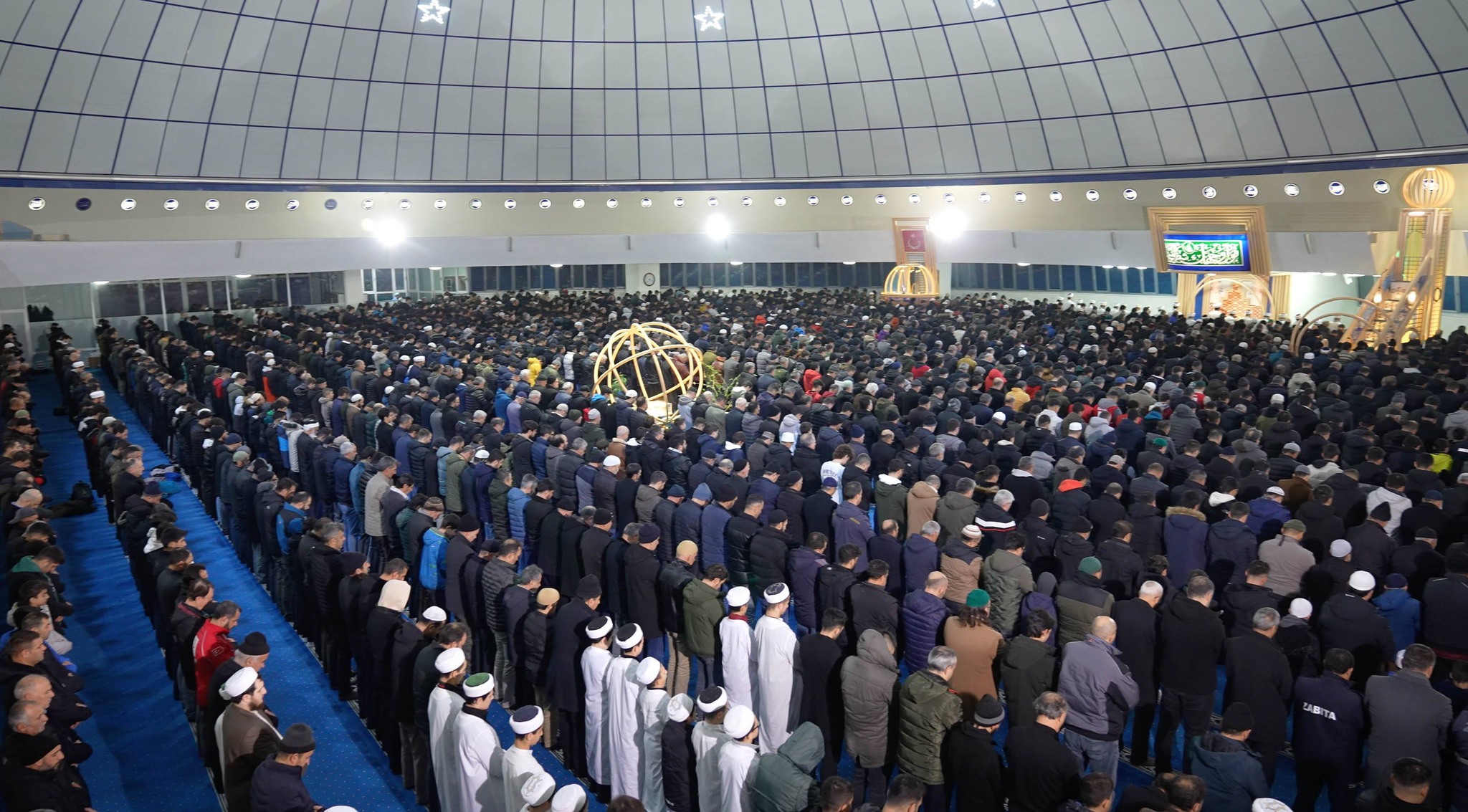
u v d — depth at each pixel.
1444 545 9.93
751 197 37.34
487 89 34.16
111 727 9.58
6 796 6.20
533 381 19.62
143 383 19.78
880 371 17.95
